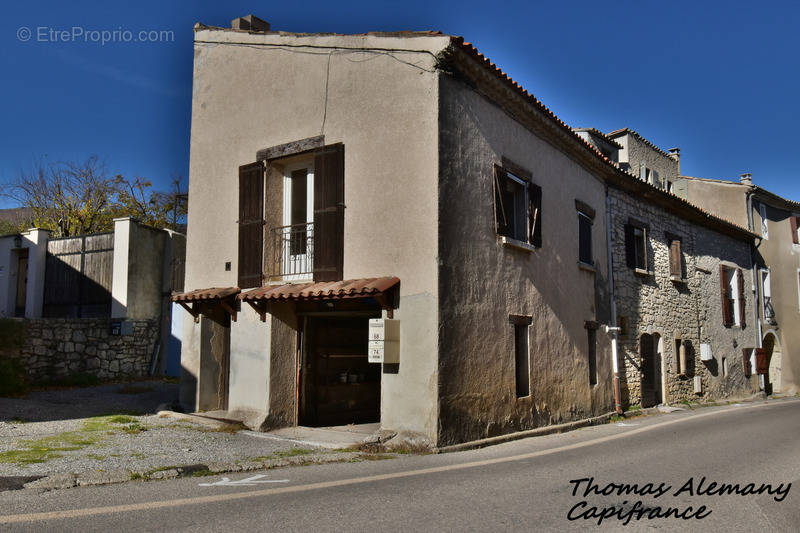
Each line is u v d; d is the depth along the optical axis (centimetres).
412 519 466
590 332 1373
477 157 984
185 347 1158
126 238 1623
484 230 988
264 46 1116
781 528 475
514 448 895
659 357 1686
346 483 600
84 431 866
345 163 977
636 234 1658
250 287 1060
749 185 2377
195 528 431
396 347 887
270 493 547
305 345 1056
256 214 1073
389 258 912
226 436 899
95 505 491
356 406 1146
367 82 971
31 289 1806
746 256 2372
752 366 2298
